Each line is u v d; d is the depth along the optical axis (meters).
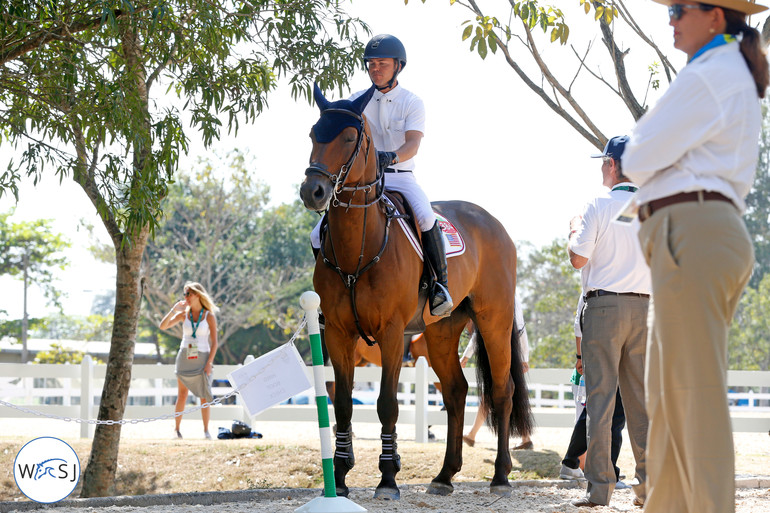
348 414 7.61
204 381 15.03
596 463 7.27
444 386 9.01
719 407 4.00
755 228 65.25
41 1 10.02
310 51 12.16
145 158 10.73
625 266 7.28
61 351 46.06
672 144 4.01
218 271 49.81
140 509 7.08
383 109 8.26
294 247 60.03
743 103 4.02
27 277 50.34
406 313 7.54
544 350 47.97
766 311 51.06
